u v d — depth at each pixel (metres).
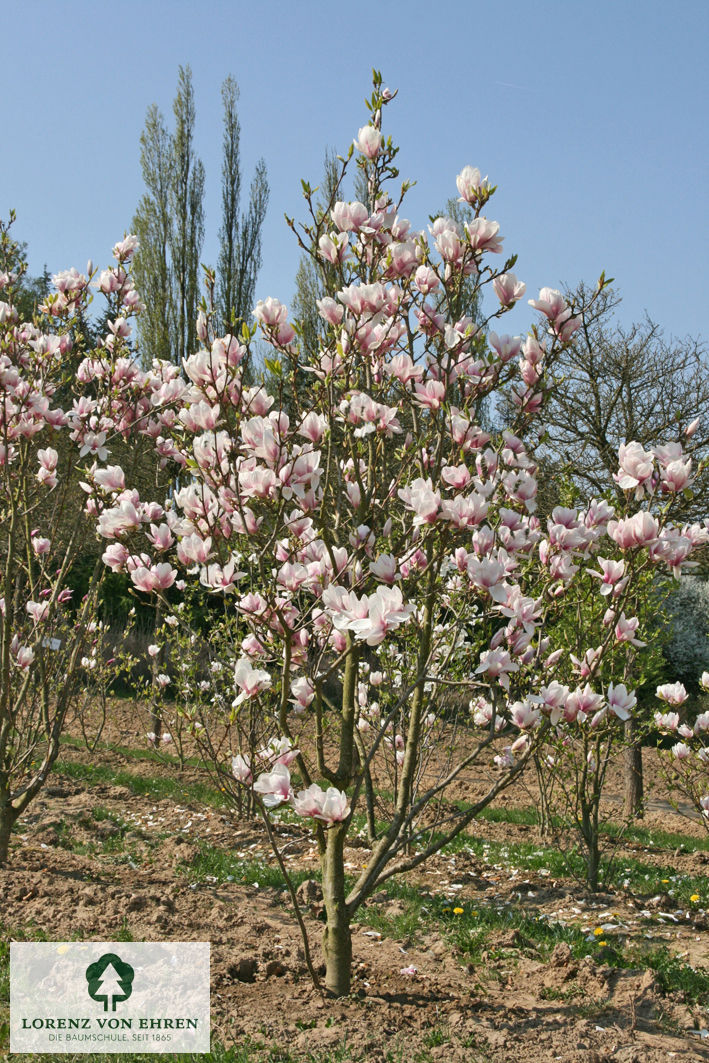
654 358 12.77
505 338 3.69
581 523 3.90
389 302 3.66
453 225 3.69
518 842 8.69
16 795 6.02
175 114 22.27
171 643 10.55
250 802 8.65
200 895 5.65
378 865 4.07
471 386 3.81
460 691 5.34
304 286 21.34
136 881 5.93
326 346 3.76
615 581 3.73
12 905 5.01
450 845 8.12
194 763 11.54
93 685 11.95
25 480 5.75
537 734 3.88
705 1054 3.78
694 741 7.91
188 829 8.02
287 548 3.85
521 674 4.73
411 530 4.02
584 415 12.50
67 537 7.91
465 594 4.19
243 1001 3.94
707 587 21.25
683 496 3.76
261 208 23.33
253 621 3.70
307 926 5.23
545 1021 4.01
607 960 5.02
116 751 11.92
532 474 4.00
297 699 4.02
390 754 8.02
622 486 3.64
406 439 4.37
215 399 3.45
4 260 6.54
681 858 8.73
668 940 5.63
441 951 5.09
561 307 3.63
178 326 22.02
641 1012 4.21
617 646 3.93
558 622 6.27
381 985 4.36
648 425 12.57
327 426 3.62
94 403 5.83
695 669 20.92
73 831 7.49
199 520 3.53
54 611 6.51
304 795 3.27
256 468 3.28
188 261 22.02
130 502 3.71
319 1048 3.47
